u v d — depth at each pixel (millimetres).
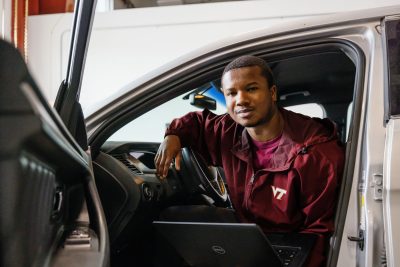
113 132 1627
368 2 3869
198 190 1897
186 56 1587
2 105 493
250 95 1519
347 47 1438
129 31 4328
